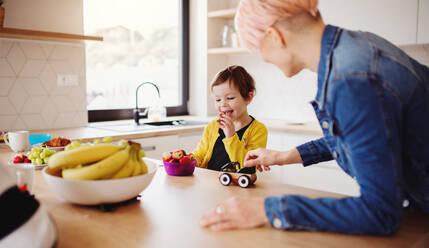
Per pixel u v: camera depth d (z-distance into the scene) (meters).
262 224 0.77
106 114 3.18
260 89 3.58
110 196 0.87
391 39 2.55
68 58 2.74
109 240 0.72
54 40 2.54
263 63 3.54
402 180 0.71
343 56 0.73
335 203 0.74
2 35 2.25
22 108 2.52
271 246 0.69
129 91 3.36
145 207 0.91
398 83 0.71
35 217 0.58
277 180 2.80
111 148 0.92
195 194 1.03
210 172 1.32
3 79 2.42
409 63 0.78
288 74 0.89
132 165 0.93
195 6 3.69
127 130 2.56
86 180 0.86
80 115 2.84
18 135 1.72
